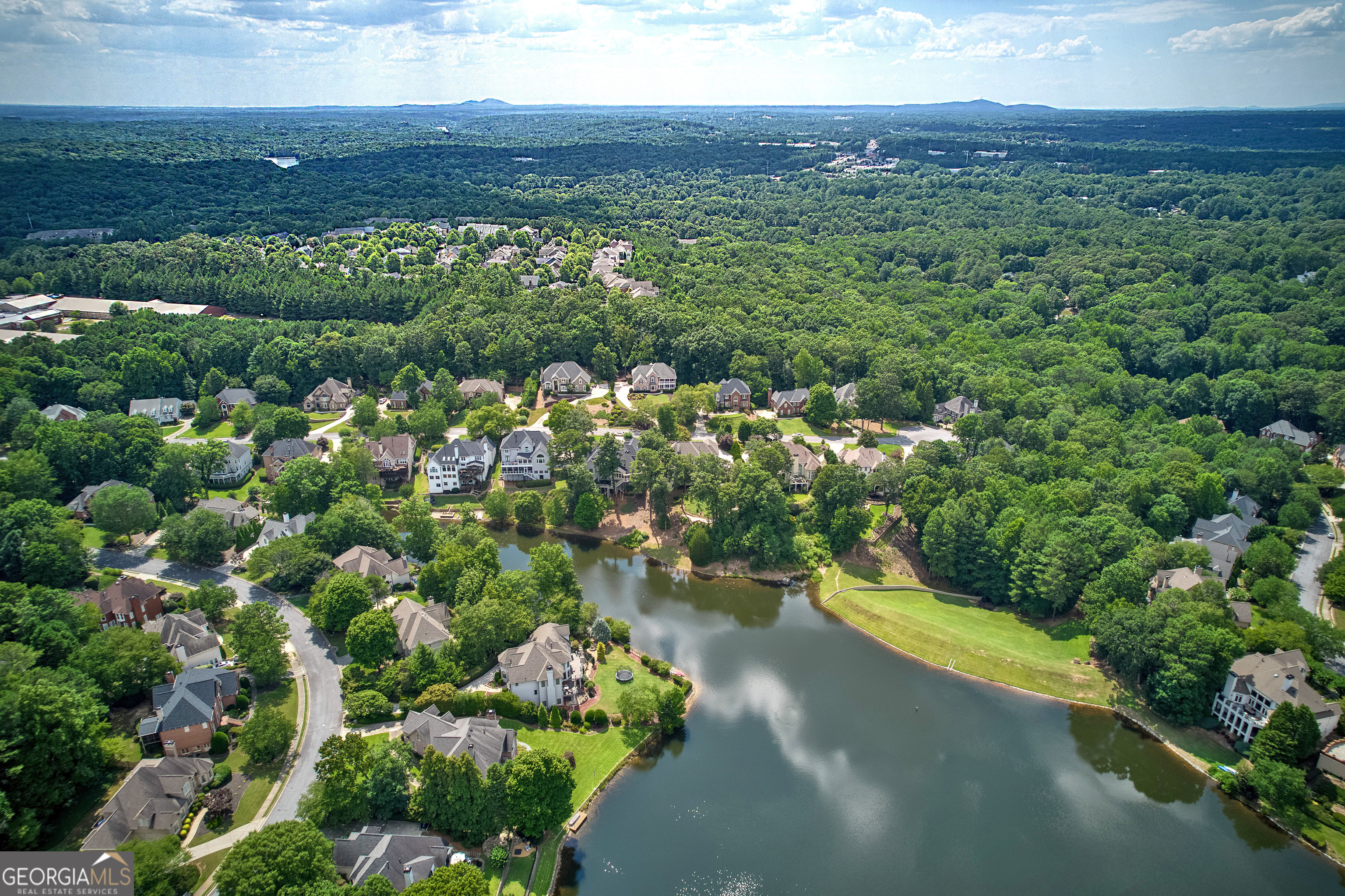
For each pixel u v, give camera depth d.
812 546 186.88
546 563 155.25
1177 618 136.25
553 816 105.50
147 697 127.00
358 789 104.12
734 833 111.75
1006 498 180.75
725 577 180.62
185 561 169.88
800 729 132.75
